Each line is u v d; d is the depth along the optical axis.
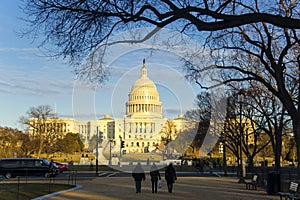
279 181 26.25
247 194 26.25
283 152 66.12
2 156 79.56
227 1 13.95
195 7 13.06
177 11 12.99
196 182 38.88
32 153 81.00
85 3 12.73
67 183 34.69
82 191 27.64
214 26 12.84
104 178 44.44
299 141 22.14
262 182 32.22
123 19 12.97
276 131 35.09
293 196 19.42
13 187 28.39
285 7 21.38
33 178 42.88
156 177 26.89
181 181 40.44
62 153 85.69
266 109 39.84
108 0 12.75
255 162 79.12
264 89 35.72
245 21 12.66
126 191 27.88
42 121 78.75
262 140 58.75
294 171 44.56
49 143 78.25
